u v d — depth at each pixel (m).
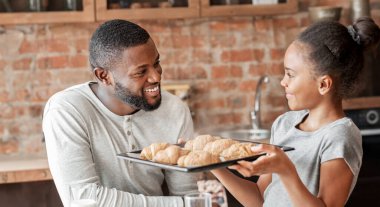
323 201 1.52
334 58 1.60
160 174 1.89
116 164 1.82
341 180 1.53
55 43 3.48
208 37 3.65
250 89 3.71
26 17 3.20
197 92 3.66
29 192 2.82
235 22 3.67
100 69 1.79
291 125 1.79
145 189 1.86
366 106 3.54
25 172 2.77
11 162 3.00
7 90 3.45
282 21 3.71
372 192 3.40
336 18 3.55
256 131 3.53
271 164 1.42
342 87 1.64
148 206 1.72
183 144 1.75
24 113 3.48
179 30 3.61
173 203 1.74
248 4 3.45
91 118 1.81
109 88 1.82
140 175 1.84
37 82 3.48
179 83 3.63
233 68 3.69
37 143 3.49
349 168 1.54
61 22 3.24
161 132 1.88
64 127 1.78
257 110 3.57
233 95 3.70
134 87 1.75
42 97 3.49
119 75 1.75
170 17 3.35
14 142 3.47
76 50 3.50
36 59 3.47
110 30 1.76
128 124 1.84
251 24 3.68
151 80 1.76
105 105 1.85
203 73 3.66
